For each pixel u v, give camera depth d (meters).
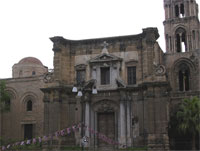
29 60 73.88
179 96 55.84
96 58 49.47
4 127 59.56
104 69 49.47
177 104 55.53
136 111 46.62
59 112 48.38
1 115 60.12
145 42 48.06
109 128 47.75
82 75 50.53
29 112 58.72
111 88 47.94
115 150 44.38
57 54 50.47
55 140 47.16
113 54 49.56
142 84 45.88
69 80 50.78
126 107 46.75
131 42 49.03
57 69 49.97
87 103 48.00
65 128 48.56
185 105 50.66
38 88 58.78
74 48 51.62
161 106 44.66
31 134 58.31
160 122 44.28
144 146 45.06
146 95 45.91
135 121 46.34
